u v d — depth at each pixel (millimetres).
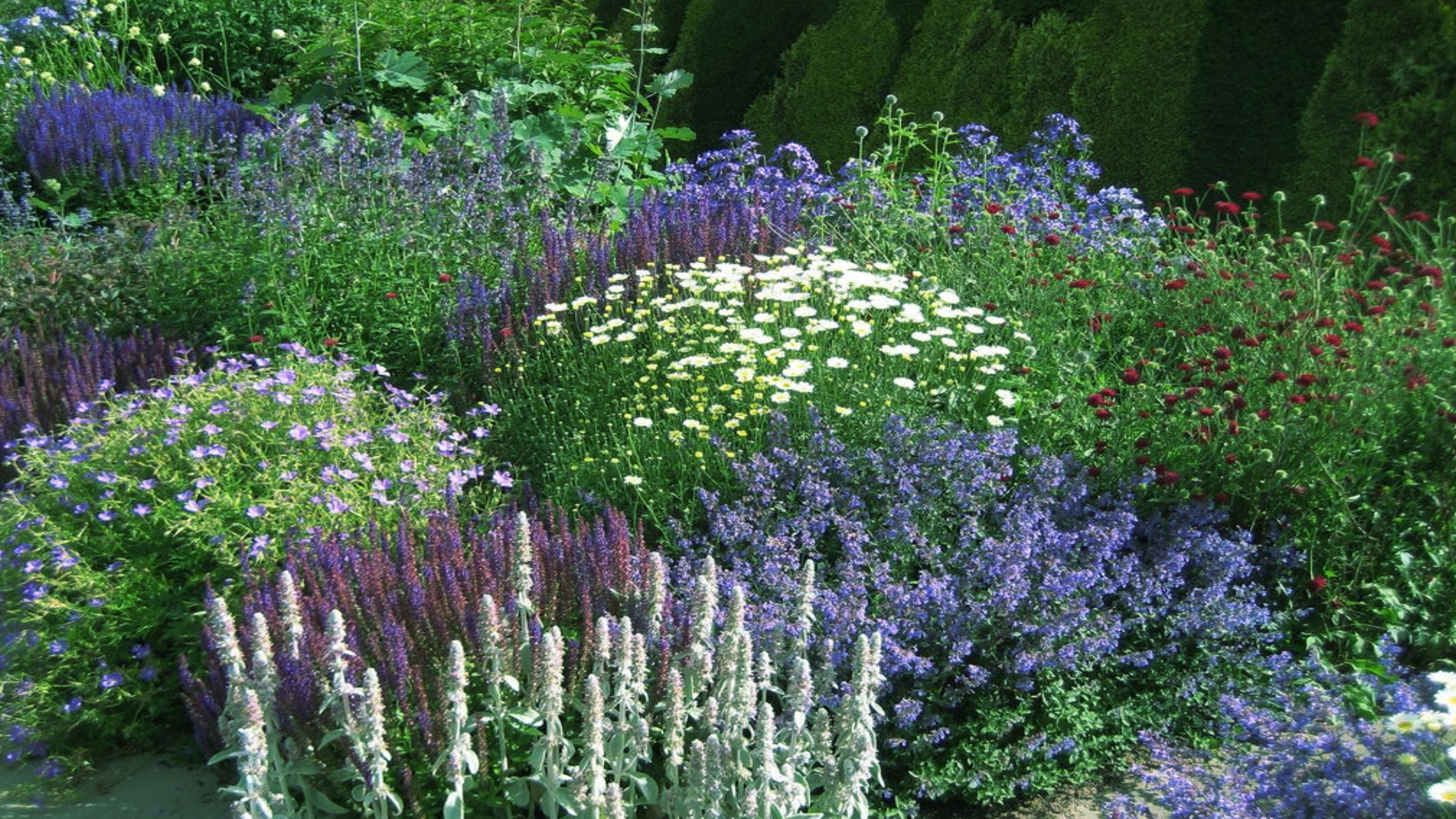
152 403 5059
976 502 4641
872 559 4457
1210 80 7176
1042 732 4121
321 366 5555
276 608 3922
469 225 6855
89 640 4312
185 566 4500
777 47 10281
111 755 4320
